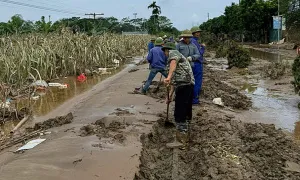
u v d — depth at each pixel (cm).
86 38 2145
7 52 1448
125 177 528
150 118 864
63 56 1817
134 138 703
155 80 1517
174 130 822
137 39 4253
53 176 514
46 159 583
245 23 5734
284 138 764
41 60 1576
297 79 1149
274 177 578
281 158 650
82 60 1958
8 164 573
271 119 976
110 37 2733
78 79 1719
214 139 747
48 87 1454
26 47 1584
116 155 604
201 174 582
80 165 557
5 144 739
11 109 1027
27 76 1428
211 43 5075
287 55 3369
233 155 661
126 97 1109
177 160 646
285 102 1200
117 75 1942
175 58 725
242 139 756
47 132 782
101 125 795
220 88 1434
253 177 572
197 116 930
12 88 1327
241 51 2266
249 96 1331
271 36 5762
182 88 737
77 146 642
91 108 989
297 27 4531
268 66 2078
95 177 520
